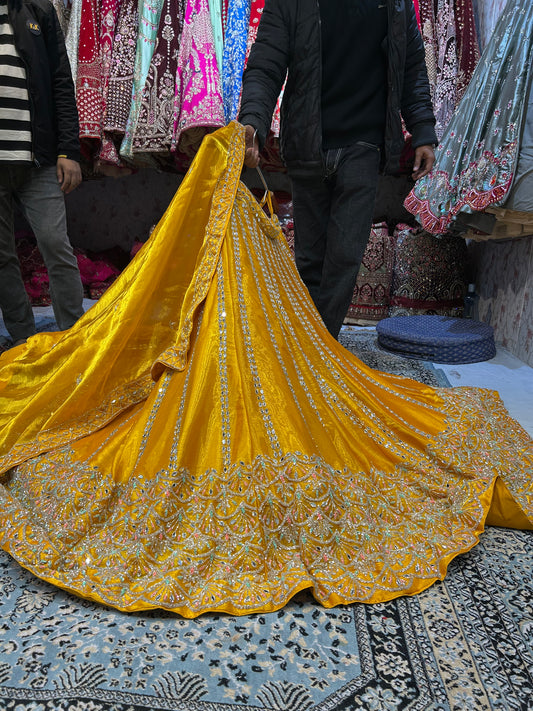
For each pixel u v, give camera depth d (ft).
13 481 4.52
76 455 4.45
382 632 3.40
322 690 2.96
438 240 12.66
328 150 6.79
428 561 3.96
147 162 13.42
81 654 3.18
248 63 6.31
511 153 8.05
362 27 6.27
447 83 12.26
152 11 12.11
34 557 3.79
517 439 5.42
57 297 8.94
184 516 3.88
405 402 5.63
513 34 8.31
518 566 4.15
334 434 4.60
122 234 17.39
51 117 8.25
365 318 13.20
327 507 3.94
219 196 4.80
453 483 4.67
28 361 5.71
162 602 3.48
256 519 3.84
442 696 2.94
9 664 3.10
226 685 2.98
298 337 5.13
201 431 4.11
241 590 3.62
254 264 4.93
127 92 12.23
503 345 11.21
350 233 6.89
